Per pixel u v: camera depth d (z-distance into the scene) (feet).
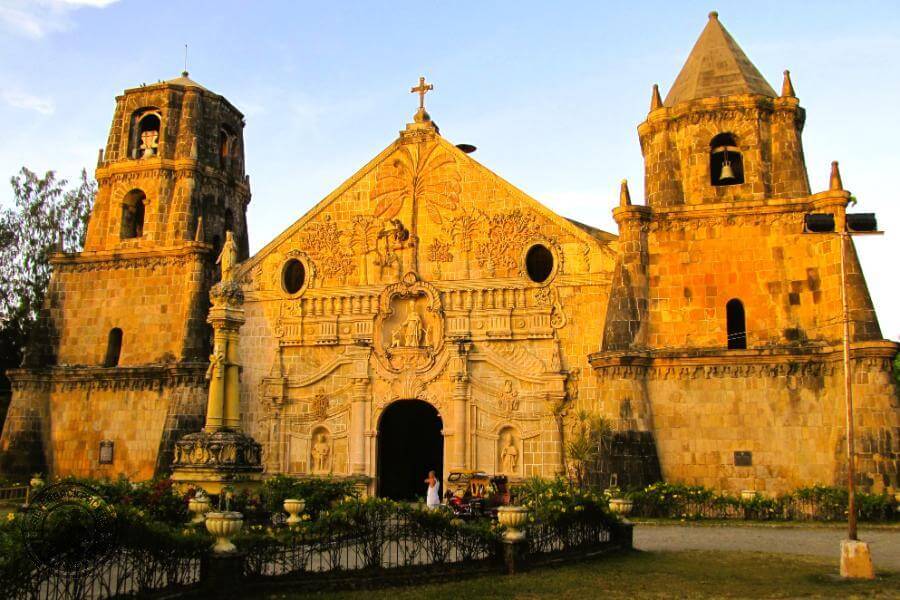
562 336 118.11
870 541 81.00
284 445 126.31
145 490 71.41
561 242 120.78
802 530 89.51
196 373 126.00
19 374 134.62
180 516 71.36
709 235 112.27
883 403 98.12
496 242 123.54
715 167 118.83
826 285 106.01
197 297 132.26
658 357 108.06
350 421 124.16
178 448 87.35
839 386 101.71
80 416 133.28
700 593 53.21
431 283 124.47
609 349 109.91
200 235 134.62
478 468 118.11
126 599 48.39
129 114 148.36
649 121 120.78
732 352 106.11
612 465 104.78
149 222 140.77
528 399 117.70
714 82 120.26
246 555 53.98
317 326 128.47
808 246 108.58
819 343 104.88
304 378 127.34
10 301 188.14
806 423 103.45
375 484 121.49
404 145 131.03
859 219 67.82
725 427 105.50
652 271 112.88
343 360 126.31
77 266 140.05
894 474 95.96
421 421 146.00
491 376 120.06
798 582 57.11
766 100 116.47
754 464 103.91
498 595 52.75
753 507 98.27
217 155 149.18
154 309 134.92
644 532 88.38
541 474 114.83
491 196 125.29
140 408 130.72
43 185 196.65
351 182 131.85
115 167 144.46
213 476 83.76
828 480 101.14
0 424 176.24
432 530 59.47
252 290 132.36
